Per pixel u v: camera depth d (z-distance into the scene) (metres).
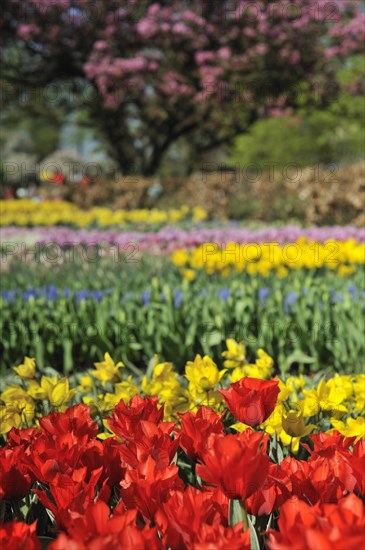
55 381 2.66
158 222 16.50
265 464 1.30
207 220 18.08
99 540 1.05
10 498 1.53
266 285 7.16
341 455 1.53
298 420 2.10
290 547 1.05
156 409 1.85
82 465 1.63
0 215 17.39
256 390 1.68
